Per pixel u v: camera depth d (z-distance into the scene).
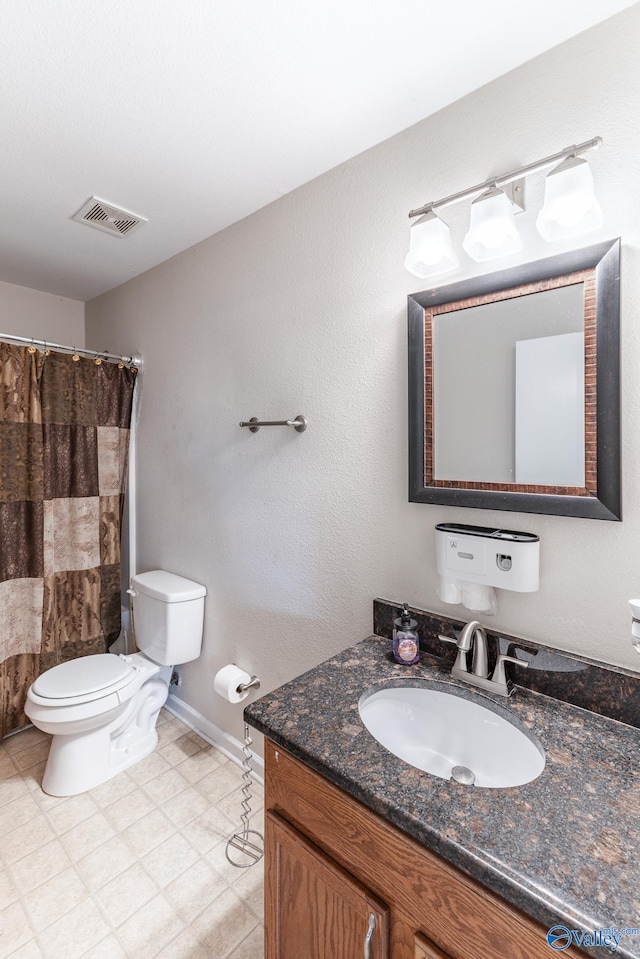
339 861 0.81
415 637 1.19
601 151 0.96
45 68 1.08
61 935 1.25
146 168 1.48
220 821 1.65
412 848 0.70
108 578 2.42
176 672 2.28
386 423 1.36
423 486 1.25
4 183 1.56
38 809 1.69
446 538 1.15
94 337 2.78
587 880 0.58
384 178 1.34
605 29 0.96
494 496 1.12
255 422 1.68
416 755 1.07
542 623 1.08
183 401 2.14
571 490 1.01
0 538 2.04
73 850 1.51
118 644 2.64
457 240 1.19
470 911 0.63
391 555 1.36
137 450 2.48
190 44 1.02
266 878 0.95
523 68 1.07
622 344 0.95
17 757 1.99
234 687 1.74
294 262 1.60
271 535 1.73
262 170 1.48
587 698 0.98
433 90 1.15
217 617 2.01
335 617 1.52
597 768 0.80
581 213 0.93
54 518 2.23
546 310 1.03
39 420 2.14
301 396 1.59
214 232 1.91
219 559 1.98
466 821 0.67
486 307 1.12
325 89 1.15
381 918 0.72
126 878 1.42
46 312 2.69
